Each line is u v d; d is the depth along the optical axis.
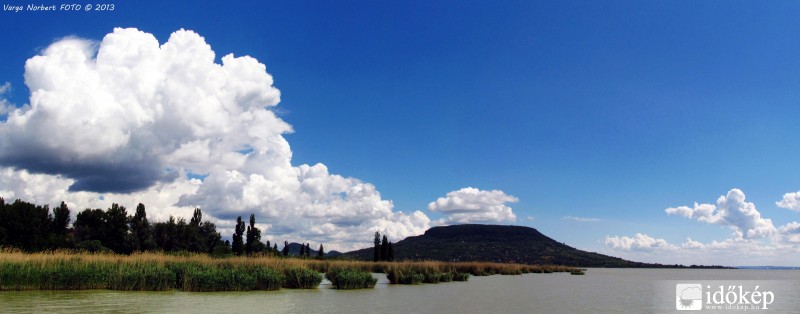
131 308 31.00
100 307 31.14
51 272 40.22
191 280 42.59
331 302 36.97
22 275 39.16
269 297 39.34
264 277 45.53
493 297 45.38
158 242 105.06
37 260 41.62
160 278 42.41
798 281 103.19
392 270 63.44
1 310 29.38
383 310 33.38
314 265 72.56
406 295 44.50
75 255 45.81
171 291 41.78
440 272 72.38
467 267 101.25
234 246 118.31
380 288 52.59
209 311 30.42
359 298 40.50
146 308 31.11
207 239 118.94
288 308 33.03
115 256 49.72
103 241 96.00
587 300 45.00
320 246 150.88
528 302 41.56
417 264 76.75
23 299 34.44
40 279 39.91
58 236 88.88
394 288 53.16
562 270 151.62
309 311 31.83
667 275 149.88
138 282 41.97
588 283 77.88
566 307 38.44
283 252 144.25
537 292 53.34
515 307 37.56
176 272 44.19
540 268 138.25
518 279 86.75
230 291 43.28
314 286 49.50
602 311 36.44
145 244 98.56
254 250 117.56
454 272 75.31
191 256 56.59
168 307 31.78
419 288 54.22
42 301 33.56
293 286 49.09
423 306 36.34
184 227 108.75
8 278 38.62
